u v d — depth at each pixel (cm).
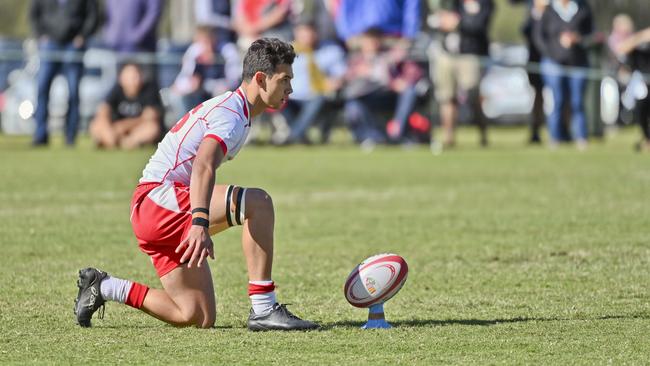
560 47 7631
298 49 8056
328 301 2555
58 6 7625
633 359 1920
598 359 1922
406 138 8044
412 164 6544
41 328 2239
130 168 6197
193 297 2222
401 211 4300
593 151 7456
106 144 7688
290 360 1930
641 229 3678
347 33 7938
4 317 2355
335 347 2033
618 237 3503
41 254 3256
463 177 5709
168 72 8812
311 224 3934
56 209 4344
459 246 3394
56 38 7662
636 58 7375
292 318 2208
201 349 2025
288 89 2181
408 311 2422
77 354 1991
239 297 2622
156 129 7744
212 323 2238
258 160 6862
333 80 8062
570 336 2116
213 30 7769
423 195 4875
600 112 8962
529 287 2716
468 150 7700
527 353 1970
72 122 7881
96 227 3831
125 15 7631
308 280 2841
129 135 7712
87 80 10138
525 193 4888
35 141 7969
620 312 2378
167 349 2028
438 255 3231
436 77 8081
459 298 2581
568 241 3441
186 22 9419
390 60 7931
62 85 10319
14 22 15000
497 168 6206
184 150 2173
